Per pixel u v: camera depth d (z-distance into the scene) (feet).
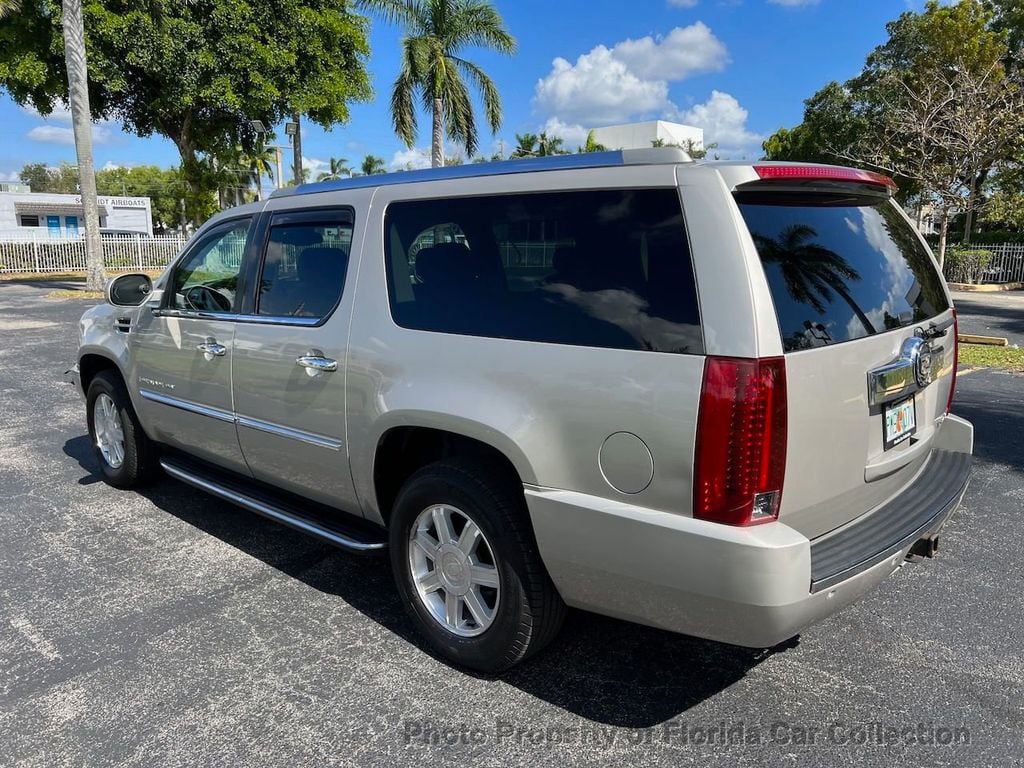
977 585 12.60
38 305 55.98
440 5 74.64
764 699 9.62
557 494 8.65
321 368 11.17
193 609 11.98
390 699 9.64
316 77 76.48
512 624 9.46
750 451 7.51
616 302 8.36
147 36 65.82
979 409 23.90
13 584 12.82
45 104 74.95
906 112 58.59
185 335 13.99
